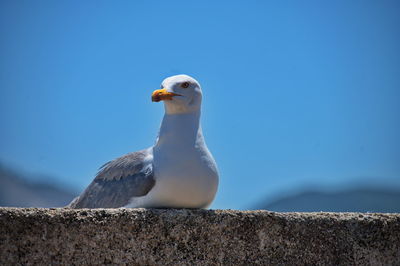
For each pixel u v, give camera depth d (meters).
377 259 5.36
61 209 4.95
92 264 4.93
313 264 5.25
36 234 4.86
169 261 5.05
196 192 6.09
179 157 6.11
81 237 4.92
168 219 5.09
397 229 5.42
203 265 5.10
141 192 6.25
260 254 5.18
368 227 5.37
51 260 4.87
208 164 6.18
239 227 5.17
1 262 4.79
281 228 5.23
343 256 5.30
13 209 4.86
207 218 5.15
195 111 6.39
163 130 6.33
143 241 5.03
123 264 4.98
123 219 5.02
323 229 5.29
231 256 5.14
